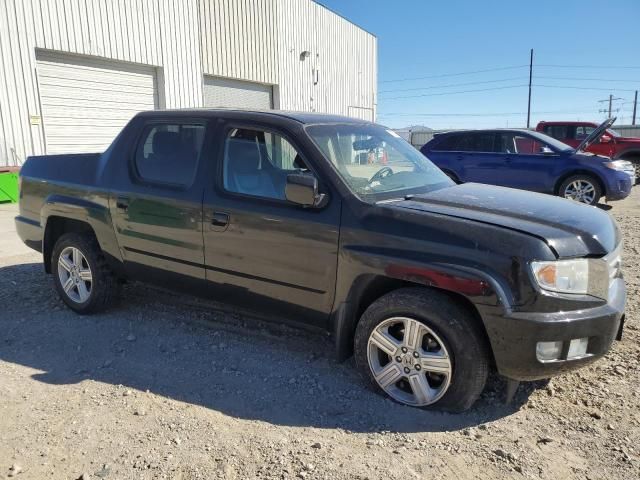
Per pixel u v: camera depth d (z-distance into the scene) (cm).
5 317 498
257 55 2102
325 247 356
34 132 1299
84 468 284
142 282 469
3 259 710
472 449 299
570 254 312
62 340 448
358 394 359
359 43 2936
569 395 355
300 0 2358
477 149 1235
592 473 278
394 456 293
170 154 438
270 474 278
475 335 317
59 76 1366
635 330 453
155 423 326
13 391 365
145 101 1622
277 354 420
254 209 383
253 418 332
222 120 417
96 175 480
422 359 331
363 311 373
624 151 1627
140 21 1549
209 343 440
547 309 304
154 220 434
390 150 445
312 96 2531
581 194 1133
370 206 348
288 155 384
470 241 315
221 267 405
